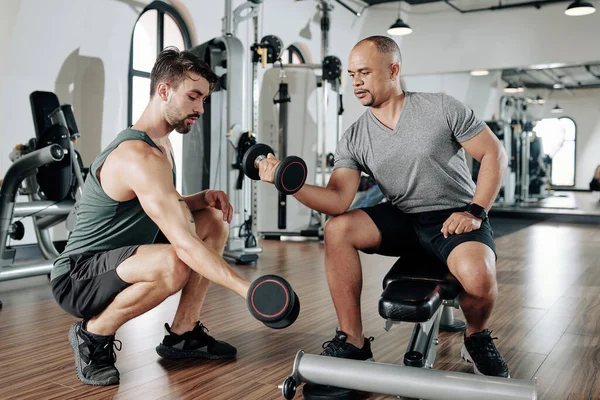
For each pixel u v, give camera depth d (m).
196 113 1.70
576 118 7.62
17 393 1.63
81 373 1.72
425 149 1.73
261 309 1.19
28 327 2.39
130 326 2.40
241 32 5.90
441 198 1.79
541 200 7.86
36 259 4.18
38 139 3.32
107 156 1.62
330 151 7.50
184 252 1.46
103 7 4.50
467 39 8.03
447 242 1.64
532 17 7.62
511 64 7.79
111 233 1.70
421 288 1.47
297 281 3.45
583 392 1.66
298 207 5.65
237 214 4.32
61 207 3.35
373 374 1.42
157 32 5.20
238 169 4.27
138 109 5.17
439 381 1.35
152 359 1.96
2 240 3.03
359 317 1.78
